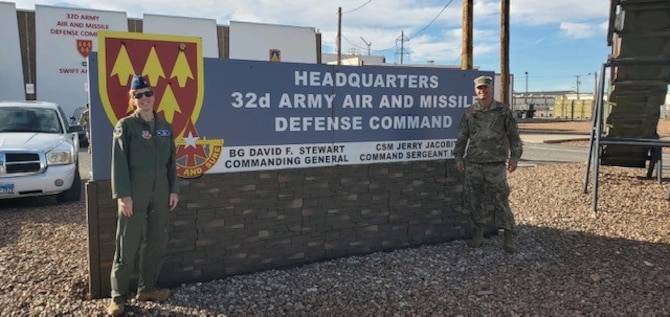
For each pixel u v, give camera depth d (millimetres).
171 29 26922
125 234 3771
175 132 4379
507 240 5512
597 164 7734
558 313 3992
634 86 8758
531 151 18859
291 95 4852
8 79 24625
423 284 4570
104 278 4188
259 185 4770
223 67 4523
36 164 7848
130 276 3896
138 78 3781
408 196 5617
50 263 5031
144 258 4000
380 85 5332
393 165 5492
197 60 4410
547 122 51031
